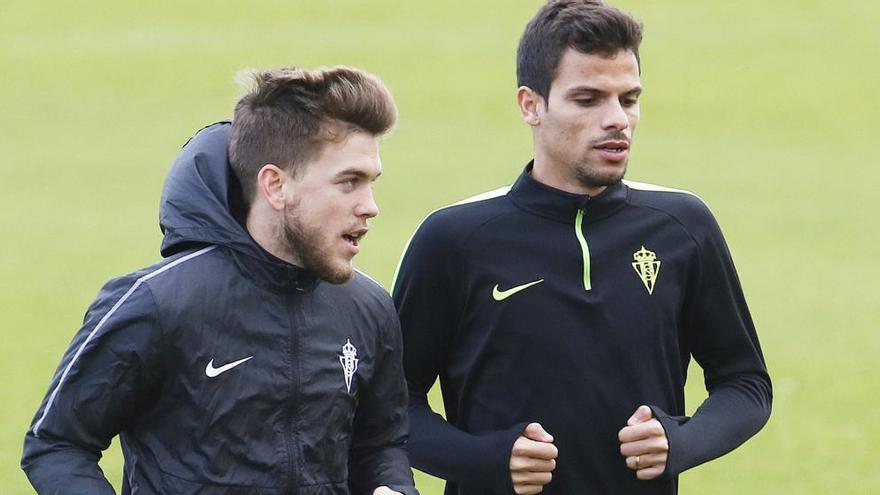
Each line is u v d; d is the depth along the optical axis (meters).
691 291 16.08
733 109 96.69
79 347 13.02
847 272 56.88
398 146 86.31
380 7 129.12
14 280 55.03
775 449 35.28
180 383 13.07
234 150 13.59
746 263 58.50
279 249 13.47
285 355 13.40
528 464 14.82
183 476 12.99
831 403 39.34
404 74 106.88
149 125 94.19
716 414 15.76
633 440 14.88
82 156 85.25
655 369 15.59
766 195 73.62
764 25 118.50
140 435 13.27
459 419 15.96
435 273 15.83
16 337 46.09
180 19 126.38
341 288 14.03
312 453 13.40
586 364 15.36
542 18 15.61
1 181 78.00
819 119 94.25
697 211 16.22
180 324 13.03
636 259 15.71
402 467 14.33
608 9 15.34
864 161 83.19
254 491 13.09
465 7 129.00
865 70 105.19
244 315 13.30
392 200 71.50
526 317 15.45
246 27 123.19
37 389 39.66
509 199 15.98
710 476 33.12
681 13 123.62
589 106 15.23
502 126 92.69
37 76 107.81
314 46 116.19
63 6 130.12
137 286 13.11
